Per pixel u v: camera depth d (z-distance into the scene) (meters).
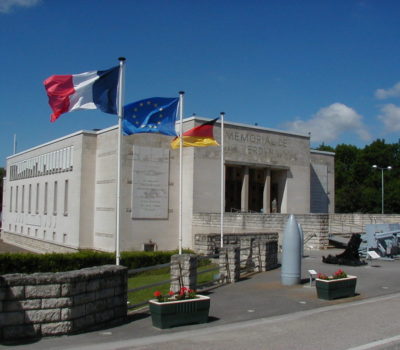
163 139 41.28
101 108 16.16
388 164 83.94
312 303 14.13
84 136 41.88
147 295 17.48
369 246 25.88
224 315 12.58
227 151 43.88
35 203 53.91
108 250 39.22
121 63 16.28
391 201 73.50
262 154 46.34
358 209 76.81
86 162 41.84
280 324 11.52
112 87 16.27
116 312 11.82
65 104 15.87
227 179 47.88
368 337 10.21
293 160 48.94
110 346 9.62
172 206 41.66
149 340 10.11
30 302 10.15
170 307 11.23
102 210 40.62
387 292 15.91
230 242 25.80
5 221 66.81
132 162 39.44
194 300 11.57
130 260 25.73
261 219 35.00
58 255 25.69
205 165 42.47
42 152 52.38
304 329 10.98
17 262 24.64
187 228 41.75
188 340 10.07
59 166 46.94
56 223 46.88
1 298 9.91
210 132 23.31
